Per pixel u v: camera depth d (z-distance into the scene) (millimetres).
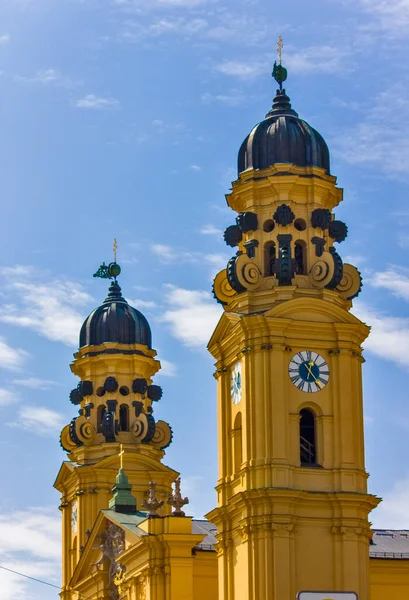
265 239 114688
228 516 111562
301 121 117875
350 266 115688
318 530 108250
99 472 147750
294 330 111000
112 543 134625
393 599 131500
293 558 106875
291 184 114562
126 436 150625
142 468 149250
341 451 110000
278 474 108125
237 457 112875
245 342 111000
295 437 109750
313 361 111250
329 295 112812
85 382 152500
